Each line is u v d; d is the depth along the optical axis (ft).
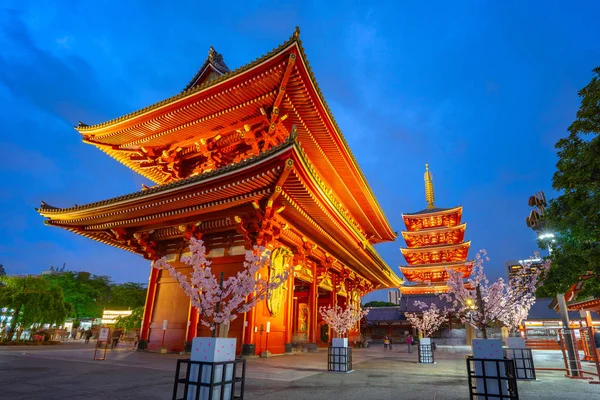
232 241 77.92
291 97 81.30
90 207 78.54
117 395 31.35
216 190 65.00
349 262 120.16
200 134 95.40
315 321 97.35
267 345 73.15
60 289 113.60
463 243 203.41
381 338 225.35
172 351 76.23
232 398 23.48
